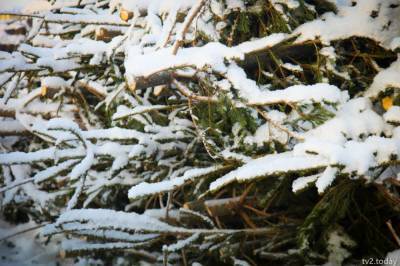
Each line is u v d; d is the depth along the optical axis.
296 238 2.30
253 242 2.52
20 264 2.96
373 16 2.21
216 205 2.58
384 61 2.36
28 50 2.66
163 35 2.10
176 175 2.59
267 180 2.37
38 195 3.17
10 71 2.59
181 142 2.67
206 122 2.43
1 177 3.54
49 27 3.54
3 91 3.67
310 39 2.16
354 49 2.37
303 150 1.68
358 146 1.60
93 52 2.62
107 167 2.91
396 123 1.71
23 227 3.44
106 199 3.02
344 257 2.06
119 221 2.25
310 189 2.58
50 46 3.22
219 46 1.98
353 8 2.21
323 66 2.26
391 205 2.03
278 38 2.19
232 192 2.89
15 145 3.81
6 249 3.19
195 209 2.64
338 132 1.78
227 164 2.24
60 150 2.48
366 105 1.91
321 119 1.93
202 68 1.92
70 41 2.96
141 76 2.01
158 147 2.55
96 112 3.27
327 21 2.19
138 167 2.66
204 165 2.68
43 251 3.14
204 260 2.69
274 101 1.90
